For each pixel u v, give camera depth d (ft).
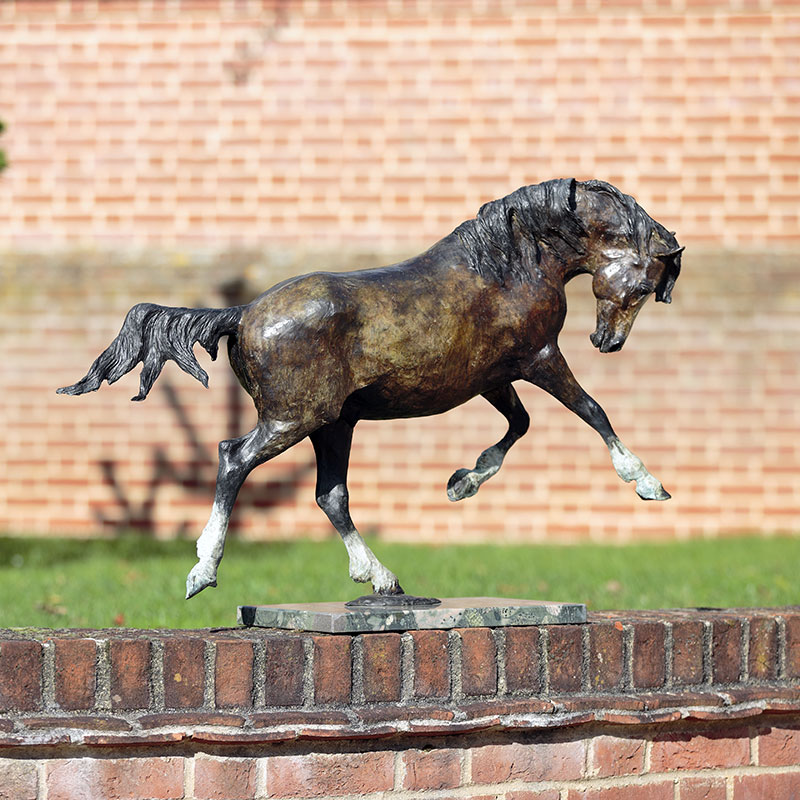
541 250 15.94
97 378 14.83
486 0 48.16
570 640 15.35
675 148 47.73
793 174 47.34
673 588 29.12
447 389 15.53
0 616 23.84
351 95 48.37
